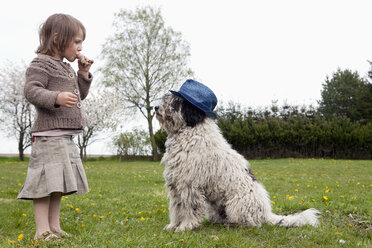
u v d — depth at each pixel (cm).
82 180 325
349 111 3691
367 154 2494
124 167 1888
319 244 318
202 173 354
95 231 346
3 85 2588
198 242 296
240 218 362
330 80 4597
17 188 823
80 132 327
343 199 536
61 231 329
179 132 363
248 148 2528
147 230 353
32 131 311
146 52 2766
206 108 358
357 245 308
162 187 834
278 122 2594
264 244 308
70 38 316
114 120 2664
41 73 303
